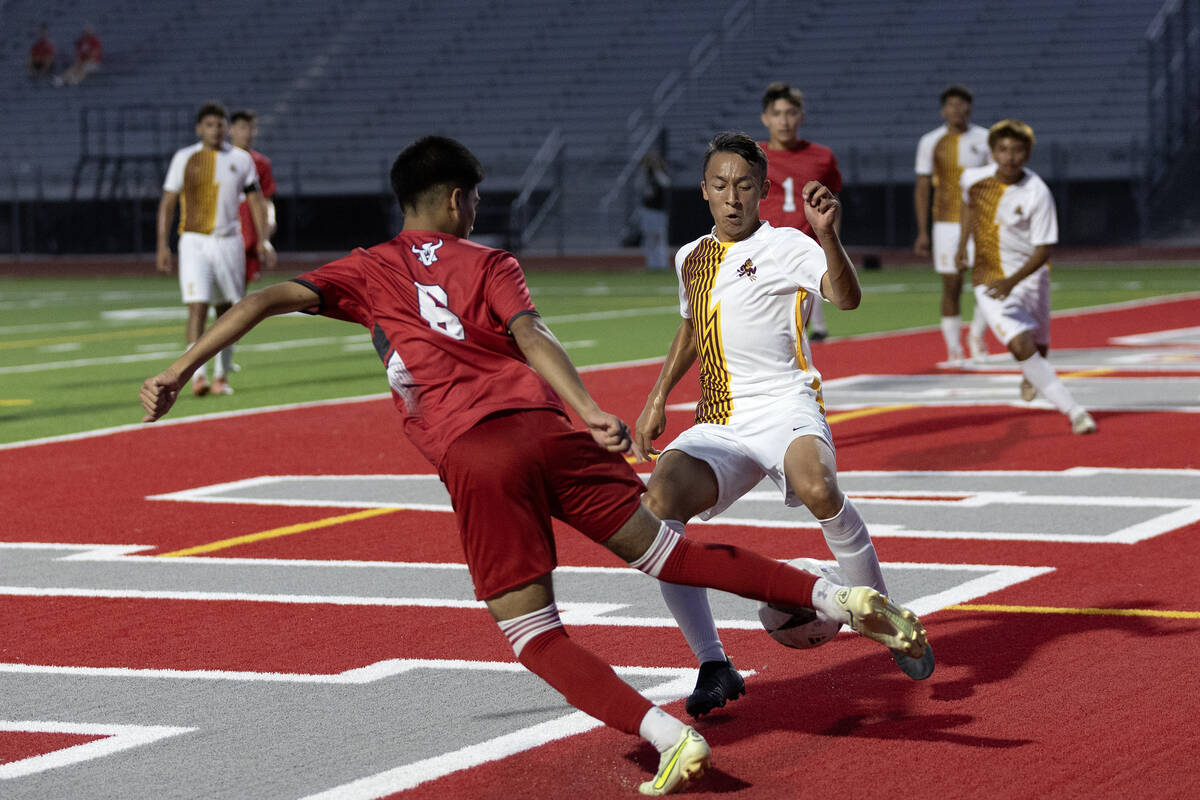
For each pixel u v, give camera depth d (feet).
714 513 24.21
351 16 225.56
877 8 200.95
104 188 200.54
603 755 20.79
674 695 23.40
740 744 21.12
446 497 41.01
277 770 20.43
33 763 20.92
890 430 51.55
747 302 23.91
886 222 172.96
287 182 191.42
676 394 62.03
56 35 237.25
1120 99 178.50
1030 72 184.24
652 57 202.90
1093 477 42.09
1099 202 167.63
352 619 28.55
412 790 19.54
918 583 30.22
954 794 18.98
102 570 32.96
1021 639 26.03
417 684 24.35
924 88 185.98
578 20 212.84
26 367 76.95
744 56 199.21
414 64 212.23
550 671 18.95
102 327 101.91
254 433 53.06
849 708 22.63
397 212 185.26
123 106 193.77
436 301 19.67
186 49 226.58
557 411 19.58
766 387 24.02
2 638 27.55
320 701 23.54
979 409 56.03
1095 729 21.31
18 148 212.64
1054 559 32.17
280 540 35.76
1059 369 68.44
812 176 45.06
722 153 24.22
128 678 24.99
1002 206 49.39
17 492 42.32
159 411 19.53
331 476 44.50
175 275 167.53
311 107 207.62
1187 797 18.67
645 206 163.53
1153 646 25.44
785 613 21.85
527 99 200.85
